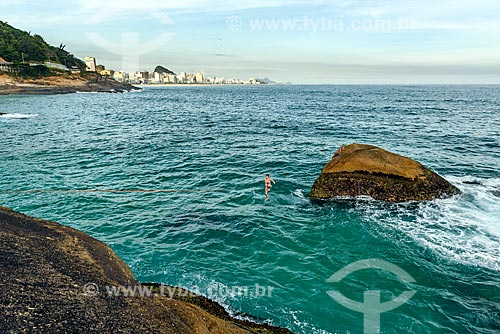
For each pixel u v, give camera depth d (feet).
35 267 18.40
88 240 23.36
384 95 440.45
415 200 49.47
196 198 55.01
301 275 33.76
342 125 142.72
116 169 71.41
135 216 47.78
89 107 221.25
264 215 47.98
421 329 26.86
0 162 74.33
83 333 14.53
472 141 103.04
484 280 32.58
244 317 27.66
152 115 182.70
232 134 118.73
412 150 90.38
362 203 50.06
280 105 265.75
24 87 332.60
